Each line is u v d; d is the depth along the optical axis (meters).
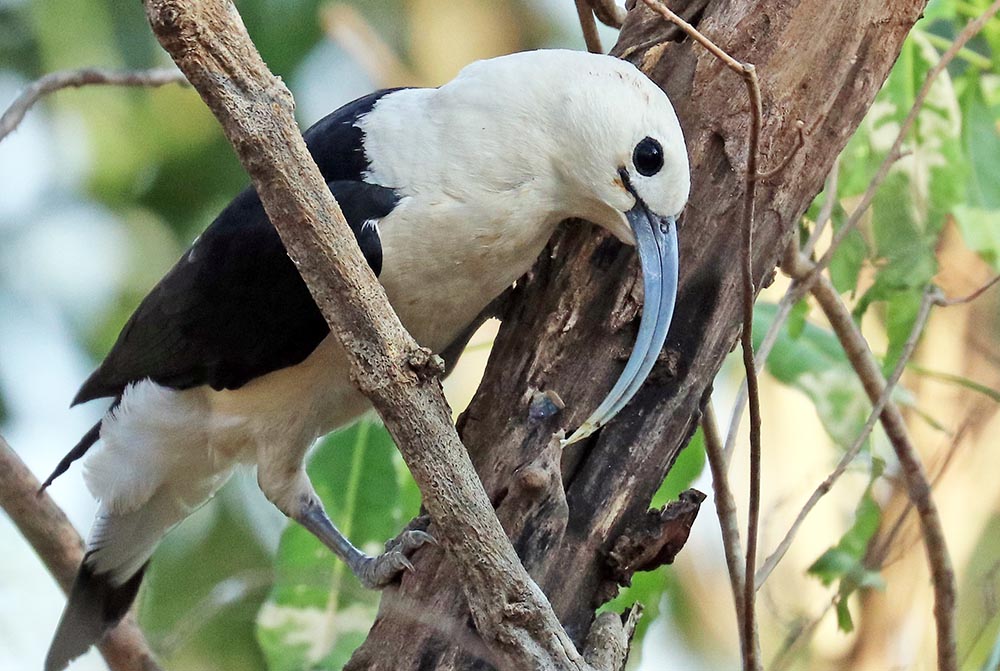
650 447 6.31
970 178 8.89
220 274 7.47
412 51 12.79
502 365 6.52
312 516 7.95
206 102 4.96
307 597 8.45
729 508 6.80
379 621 6.31
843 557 8.11
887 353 8.54
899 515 9.09
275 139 4.95
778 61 6.45
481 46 12.84
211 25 4.82
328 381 7.64
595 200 6.82
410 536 6.55
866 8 6.41
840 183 8.56
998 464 10.30
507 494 6.10
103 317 11.95
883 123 8.56
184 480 8.51
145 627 9.80
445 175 7.00
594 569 6.16
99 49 11.55
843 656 10.07
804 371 8.68
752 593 6.17
